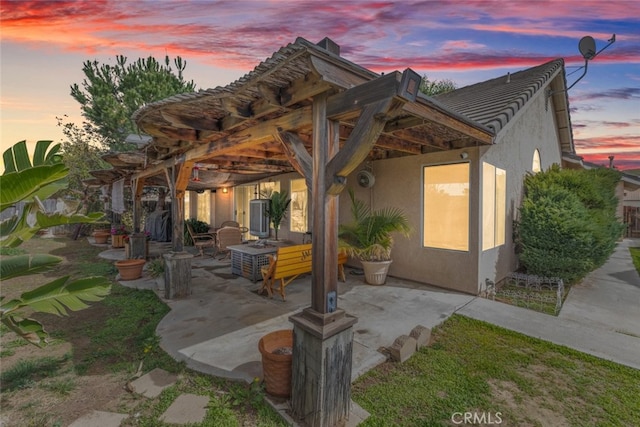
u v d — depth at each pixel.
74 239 12.76
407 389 2.61
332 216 2.29
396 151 6.23
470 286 5.18
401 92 1.78
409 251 6.08
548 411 2.35
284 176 9.08
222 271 6.91
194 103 2.96
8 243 1.56
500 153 5.97
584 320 4.11
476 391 2.58
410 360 3.07
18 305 1.69
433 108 3.40
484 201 5.34
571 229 5.67
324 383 2.12
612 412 2.33
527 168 7.33
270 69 2.18
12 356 3.19
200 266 7.46
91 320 4.15
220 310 4.42
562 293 5.21
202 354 3.13
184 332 3.67
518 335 3.61
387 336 3.55
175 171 5.36
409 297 4.99
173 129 4.04
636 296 5.26
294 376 2.32
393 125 3.98
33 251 9.73
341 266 5.99
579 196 6.53
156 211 12.78
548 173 6.96
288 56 2.05
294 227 8.76
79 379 2.77
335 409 2.19
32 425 2.20
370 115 1.96
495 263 5.86
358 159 2.04
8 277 1.62
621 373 2.84
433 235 5.77
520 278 5.96
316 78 2.22
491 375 2.82
